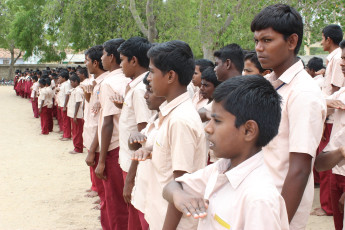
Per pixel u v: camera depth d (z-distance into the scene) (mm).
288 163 2096
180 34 13859
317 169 2227
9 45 39125
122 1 15961
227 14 12555
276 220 1385
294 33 2104
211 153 3814
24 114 16859
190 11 13930
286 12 2102
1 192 6242
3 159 8562
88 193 6078
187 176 1801
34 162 8297
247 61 3039
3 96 26234
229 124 1512
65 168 7781
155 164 2367
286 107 2094
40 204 5668
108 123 3723
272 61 2141
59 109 11945
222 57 3264
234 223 1474
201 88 3748
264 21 2111
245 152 1539
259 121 1500
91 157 4289
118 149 3818
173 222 1937
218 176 1574
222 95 1527
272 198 1405
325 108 2082
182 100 2340
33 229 4754
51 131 12352
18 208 5508
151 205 2438
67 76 12203
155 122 2523
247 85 1522
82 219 5082
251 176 1491
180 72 2344
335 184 3561
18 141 10711
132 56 3324
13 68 40094
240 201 1467
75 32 18250
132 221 3109
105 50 3924
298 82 2096
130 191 2994
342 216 3580
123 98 3654
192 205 1583
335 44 5316
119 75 3832
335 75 5055
